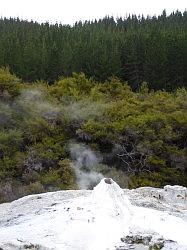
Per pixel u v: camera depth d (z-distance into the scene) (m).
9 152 22.80
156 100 28.20
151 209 9.20
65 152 23.89
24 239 7.57
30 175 21.31
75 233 7.57
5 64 35.25
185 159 23.47
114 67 35.22
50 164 22.94
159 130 24.42
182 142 25.34
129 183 21.69
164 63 35.28
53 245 7.25
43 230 7.96
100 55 35.84
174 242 7.27
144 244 7.20
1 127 25.05
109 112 26.38
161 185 22.34
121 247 7.08
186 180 22.97
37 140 24.59
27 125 24.84
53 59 35.91
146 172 23.02
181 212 9.79
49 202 10.45
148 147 23.39
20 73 34.50
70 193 11.34
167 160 23.61
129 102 28.42
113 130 24.41
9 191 19.50
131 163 23.64
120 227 7.70
